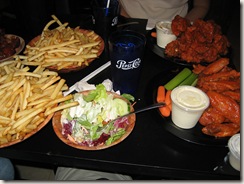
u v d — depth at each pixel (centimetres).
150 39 110
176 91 68
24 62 84
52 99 68
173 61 93
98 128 64
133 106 76
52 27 121
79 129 64
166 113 72
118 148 63
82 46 89
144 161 61
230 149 57
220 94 68
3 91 70
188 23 101
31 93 70
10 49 95
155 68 94
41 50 87
